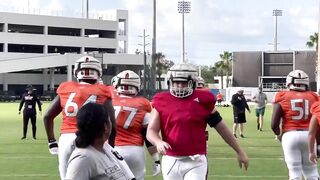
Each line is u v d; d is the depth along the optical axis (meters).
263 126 26.52
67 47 92.69
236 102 19.98
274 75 63.56
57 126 25.50
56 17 90.94
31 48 90.75
